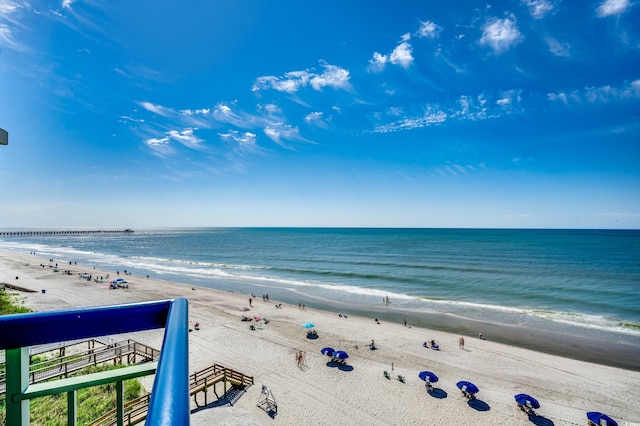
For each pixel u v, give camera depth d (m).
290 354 23.70
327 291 47.22
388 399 18.23
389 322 32.69
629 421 17.16
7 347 1.48
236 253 100.19
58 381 1.58
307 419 16.27
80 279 51.62
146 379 14.95
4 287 41.41
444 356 24.27
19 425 1.47
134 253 102.31
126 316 1.65
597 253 93.75
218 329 28.52
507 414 17.28
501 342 28.12
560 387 20.11
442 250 103.50
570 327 31.67
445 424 16.36
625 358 24.92
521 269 65.06
